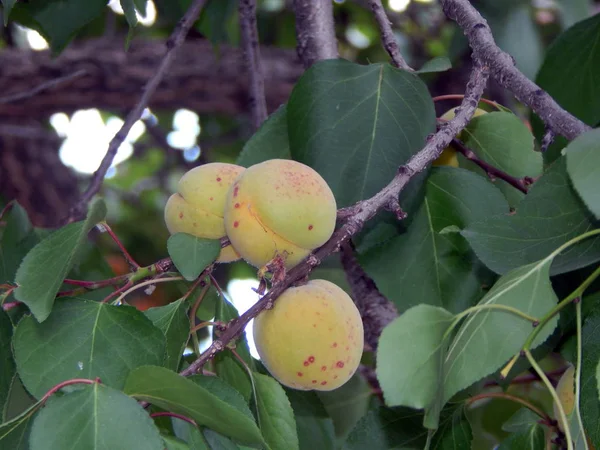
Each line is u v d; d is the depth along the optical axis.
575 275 0.54
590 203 0.43
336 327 0.49
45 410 0.44
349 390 0.63
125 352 0.48
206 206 0.52
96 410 0.44
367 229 0.55
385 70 0.54
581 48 0.61
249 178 0.50
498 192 0.57
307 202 0.49
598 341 0.50
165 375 0.44
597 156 0.44
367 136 0.53
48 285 0.48
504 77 0.53
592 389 0.49
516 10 0.72
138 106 0.66
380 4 0.58
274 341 0.49
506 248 0.51
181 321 0.51
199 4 0.66
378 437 0.55
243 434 0.45
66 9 0.61
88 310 0.48
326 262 0.71
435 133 0.53
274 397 0.49
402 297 0.57
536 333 0.47
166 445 0.47
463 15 0.55
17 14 0.64
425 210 0.57
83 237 0.49
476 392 0.56
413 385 0.45
